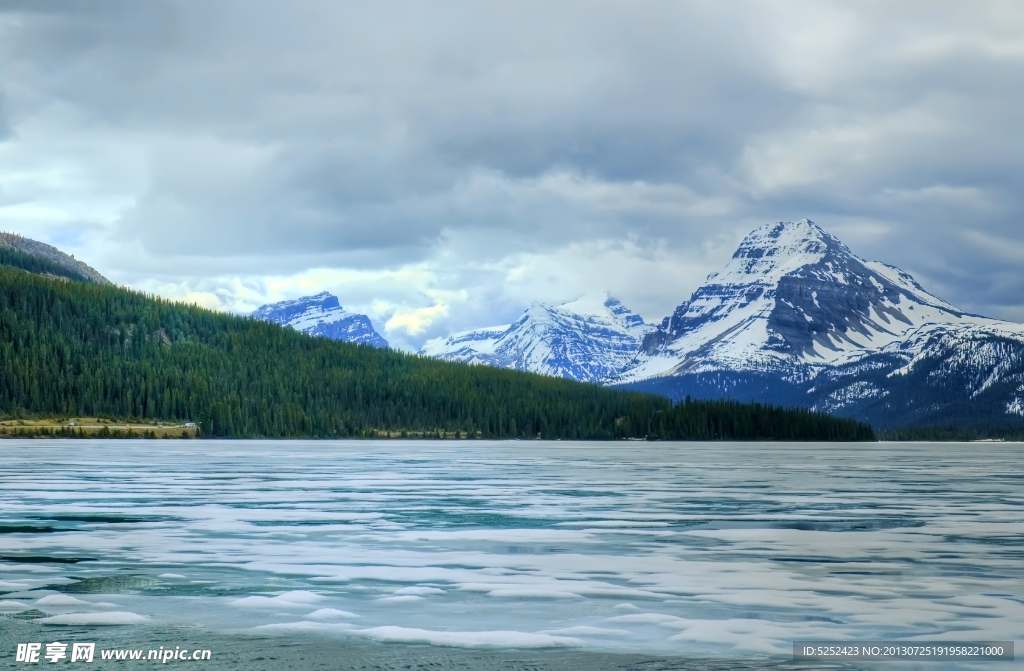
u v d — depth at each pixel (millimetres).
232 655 31953
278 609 38062
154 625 35594
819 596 40562
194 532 58594
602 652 32531
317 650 32625
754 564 48031
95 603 38906
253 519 65188
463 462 153375
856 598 40188
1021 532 60125
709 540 56344
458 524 63250
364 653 32312
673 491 91875
